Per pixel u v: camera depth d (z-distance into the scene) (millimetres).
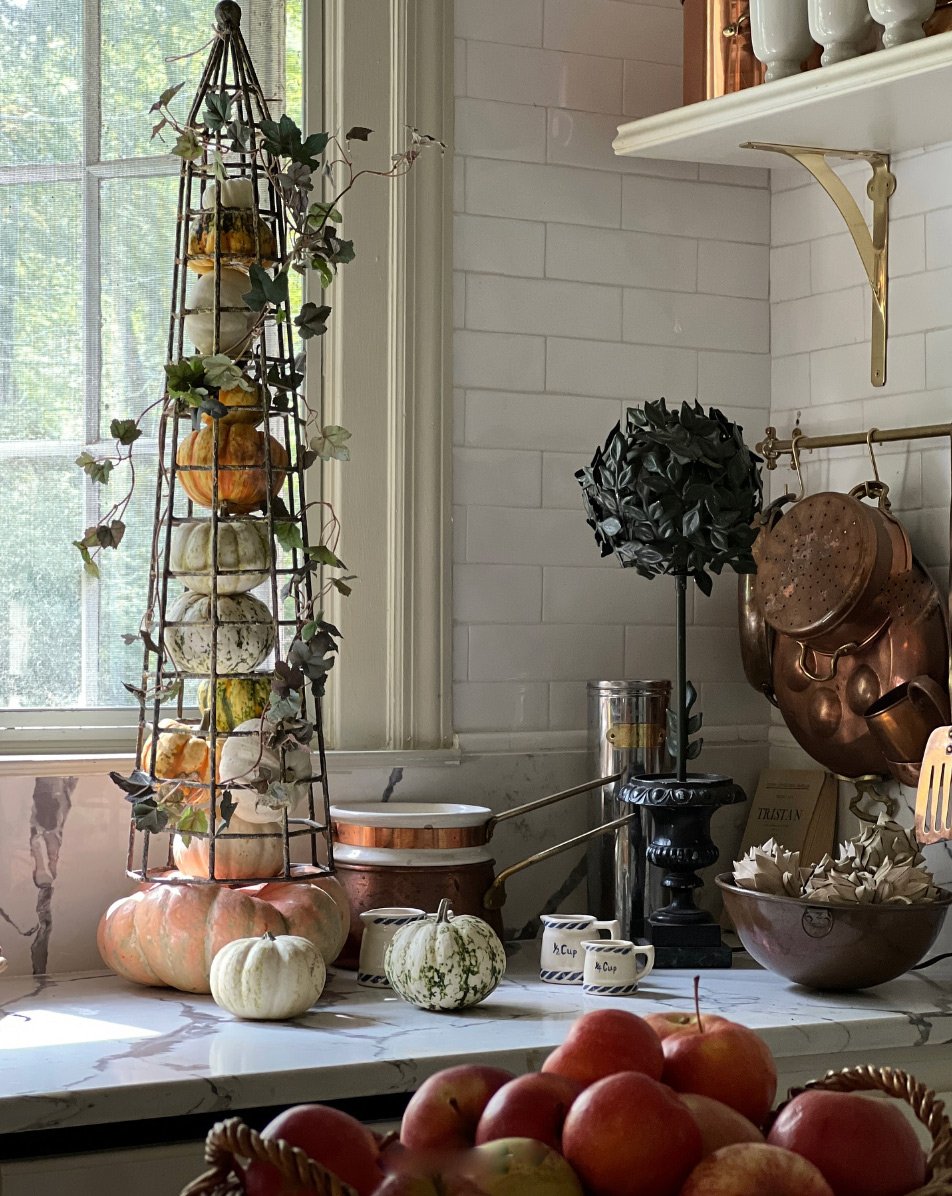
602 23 2562
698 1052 1000
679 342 2617
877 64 2018
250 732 1978
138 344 2332
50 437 2287
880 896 1935
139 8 2324
